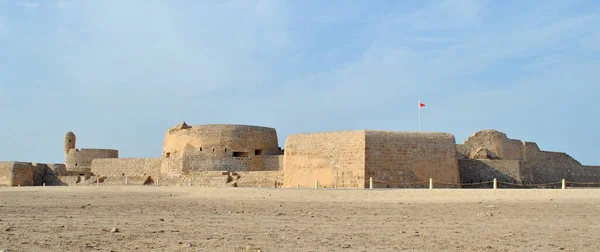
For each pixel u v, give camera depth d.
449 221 19.22
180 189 38.12
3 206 26.55
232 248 13.30
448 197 28.08
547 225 17.88
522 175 39.59
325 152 40.28
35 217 20.77
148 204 27.72
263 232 16.22
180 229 16.89
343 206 25.59
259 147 53.28
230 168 51.56
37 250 12.88
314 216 21.02
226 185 47.06
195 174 51.09
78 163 68.12
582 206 24.00
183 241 14.34
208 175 50.09
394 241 14.48
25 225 17.86
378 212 22.58
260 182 45.94
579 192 27.88
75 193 38.34
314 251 12.95
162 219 19.56
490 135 46.78
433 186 38.31
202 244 13.90
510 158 47.47
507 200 26.67
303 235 15.59
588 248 13.41
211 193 34.31
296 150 42.44
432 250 13.16
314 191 31.03
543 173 41.19
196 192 35.94
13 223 18.48
